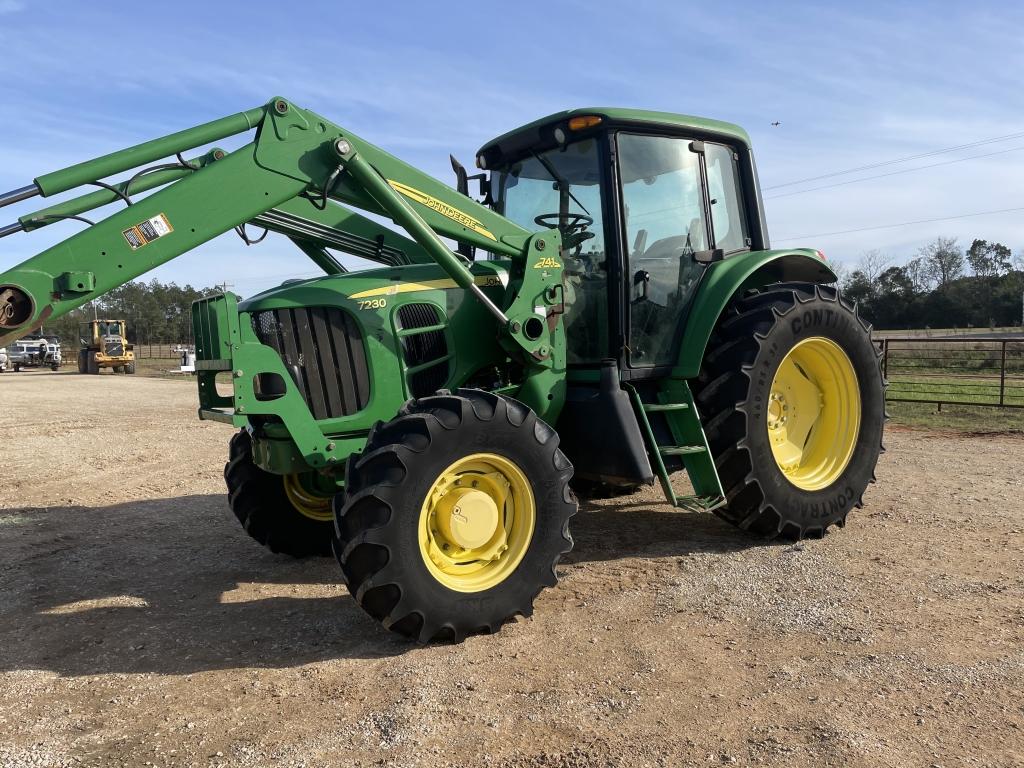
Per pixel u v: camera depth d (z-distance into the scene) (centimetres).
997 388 1360
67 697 291
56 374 3111
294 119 357
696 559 434
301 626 361
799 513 454
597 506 571
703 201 477
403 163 379
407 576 316
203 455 889
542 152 468
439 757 239
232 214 346
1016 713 254
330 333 386
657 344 452
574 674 295
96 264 321
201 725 266
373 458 320
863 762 227
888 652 302
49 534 544
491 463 345
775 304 453
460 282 384
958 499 556
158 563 474
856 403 484
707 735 246
